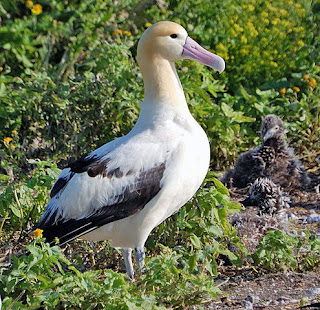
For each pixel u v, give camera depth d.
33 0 19.78
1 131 15.77
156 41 10.93
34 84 16.14
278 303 10.29
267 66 18.41
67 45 19.12
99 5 19.61
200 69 16.48
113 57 16.39
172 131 10.61
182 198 10.79
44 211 11.10
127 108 15.55
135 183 10.38
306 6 20.19
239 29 18.66
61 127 15.69
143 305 9.00
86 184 10.40
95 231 10.73
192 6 19.81
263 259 11.20
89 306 9.13
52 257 9.45
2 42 18.41
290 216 13.79
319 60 18.88
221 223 11.52
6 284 9.28
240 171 15.23
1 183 13.50
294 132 16.77
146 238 10.88
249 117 16.12
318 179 15.52
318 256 11.30
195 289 9.95
